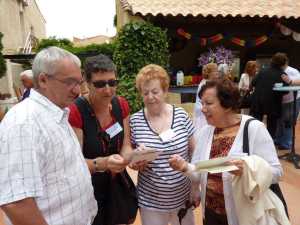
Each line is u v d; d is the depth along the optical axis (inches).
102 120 88.3
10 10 717.9
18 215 53.7
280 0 400.2
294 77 257.6
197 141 93.0
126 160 80.9
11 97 503.8
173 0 370.9
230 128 85.4
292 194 175.3
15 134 55.2
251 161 74.9
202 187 89.1
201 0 380.8
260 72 254.7
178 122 95.3
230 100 82.1
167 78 94.7
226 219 84.7
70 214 62.1
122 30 318.7
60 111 62.6
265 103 250.2
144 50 317.4
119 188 92.1
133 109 306.5
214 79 86.7
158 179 92.4
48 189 59.1
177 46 394.6
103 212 91.0
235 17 352.8
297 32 387.5
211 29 373.1
